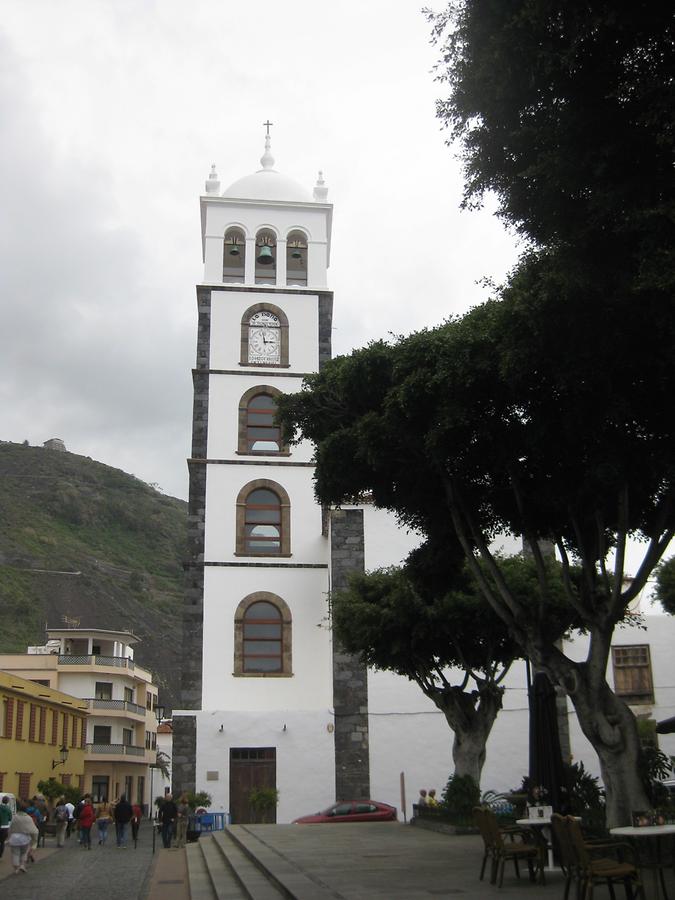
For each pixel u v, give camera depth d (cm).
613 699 1442
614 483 1326
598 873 1038
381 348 1617
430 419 1438
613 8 942
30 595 11838
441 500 1667
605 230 1077
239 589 3672
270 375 3962
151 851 3145
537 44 1005
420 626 2445
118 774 7081
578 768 1994
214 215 4191
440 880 1377
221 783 3362
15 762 4459
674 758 1939
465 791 2405
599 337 1177
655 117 931
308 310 4072
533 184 1137
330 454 1653
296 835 2411
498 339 1326
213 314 4022
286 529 3769
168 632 12738
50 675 6894
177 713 3441
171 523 16312
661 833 1053
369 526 3569
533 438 1370
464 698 2553
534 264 1220
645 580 1412
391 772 3347
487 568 2448
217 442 3847
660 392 1268
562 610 2319
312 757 3388
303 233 4228
